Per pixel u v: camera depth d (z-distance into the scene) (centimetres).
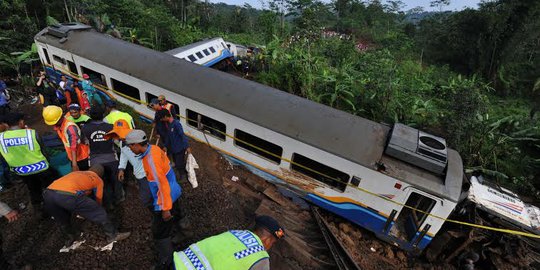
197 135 895
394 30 4403
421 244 679
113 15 1822
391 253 716
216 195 629
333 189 729
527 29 2662
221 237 215
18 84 1233
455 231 673
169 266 402
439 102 1617
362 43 3762
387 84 1284
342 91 1284
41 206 511
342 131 716
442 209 624
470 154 1127
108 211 524
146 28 1889
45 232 484
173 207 417
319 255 668
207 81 859
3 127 448
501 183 1105
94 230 489
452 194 610
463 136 1130
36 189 496
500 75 2794
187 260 204
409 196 652
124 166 452
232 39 2606
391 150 662
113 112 566
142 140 348
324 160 705
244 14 3616
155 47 1862
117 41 1076
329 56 2011
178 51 1412
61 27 1171
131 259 455
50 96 931
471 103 1112
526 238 665
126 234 482
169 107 702
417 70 2581
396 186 646
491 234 677
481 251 681
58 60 1164
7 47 1312
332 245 694
